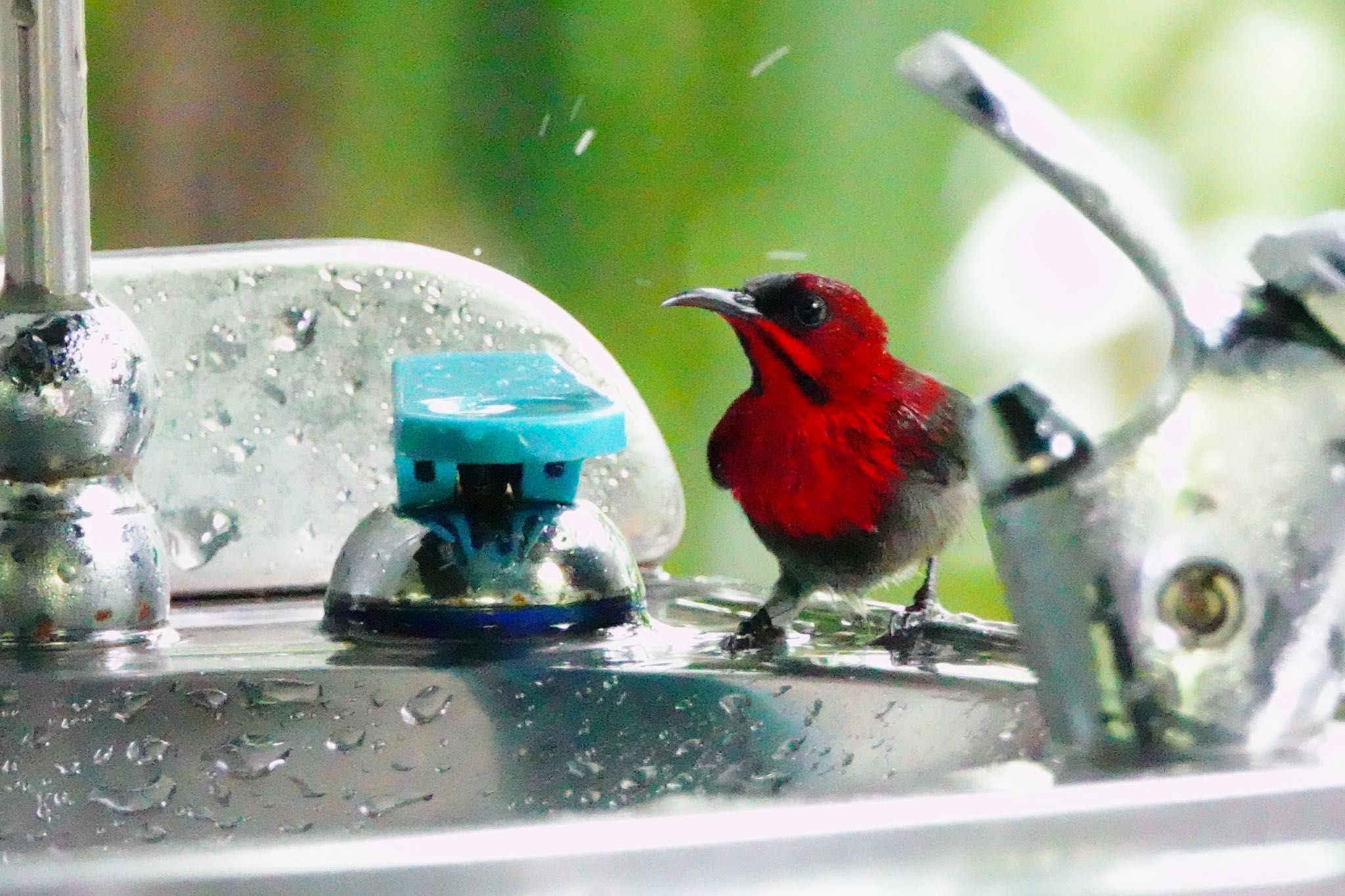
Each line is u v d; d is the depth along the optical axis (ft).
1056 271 15.01
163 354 8.57
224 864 7.87
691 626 8.52
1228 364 8.07
